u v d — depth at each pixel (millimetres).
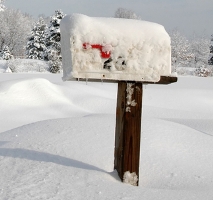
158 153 3719
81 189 2479
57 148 3514
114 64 2711
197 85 17453
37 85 12188
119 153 2961
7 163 2992
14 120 9484
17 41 48188
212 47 45469
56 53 34125
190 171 3371
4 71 27797
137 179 2924
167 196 2465
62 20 2855
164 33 2822
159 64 2797
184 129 4617
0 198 2227
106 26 2701
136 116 2896
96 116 5059
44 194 2326
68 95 12727
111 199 2330
